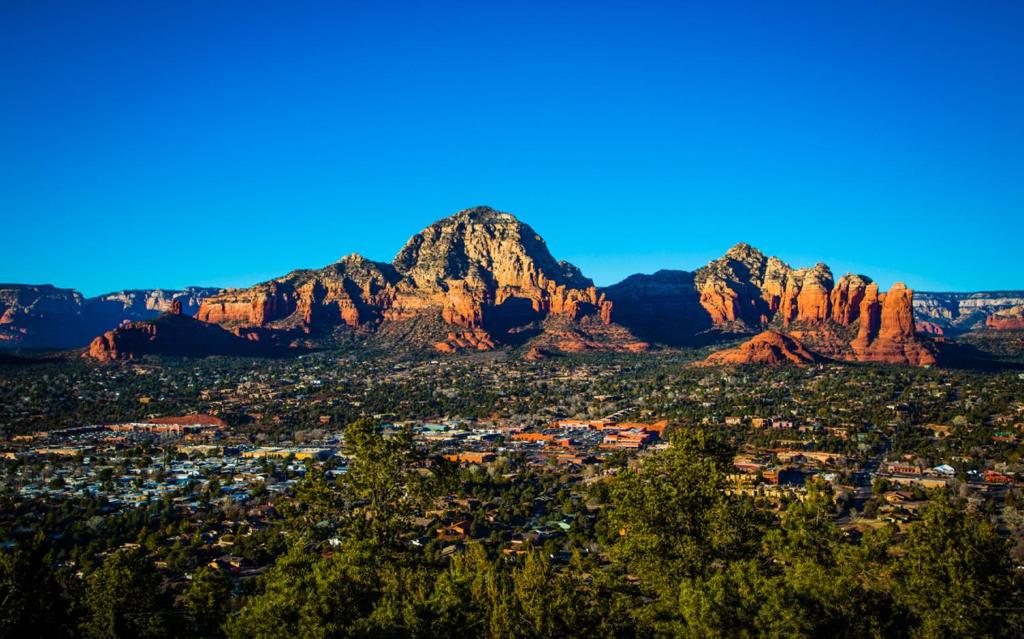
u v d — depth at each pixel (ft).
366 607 234.79
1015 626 214.90
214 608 270.87
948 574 215.51
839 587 208.74
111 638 244.22
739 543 253.65
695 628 207.92
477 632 229.04
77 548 428.15
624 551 256.52
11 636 231.91
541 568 236.22
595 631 228.84
